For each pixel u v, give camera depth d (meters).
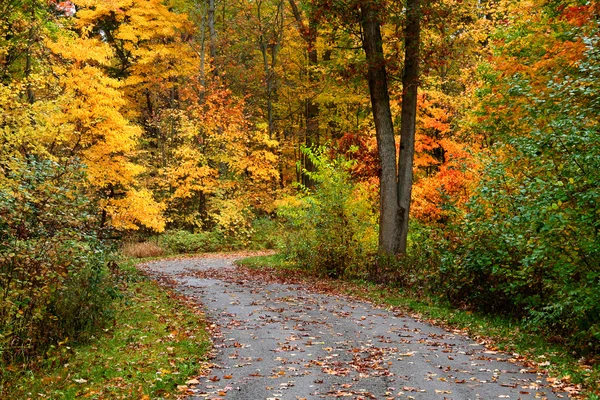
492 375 6.77
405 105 16.36
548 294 9.34
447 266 11.10
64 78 18.95
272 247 31.41
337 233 17.22
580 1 12.99
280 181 37.69
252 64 36.28
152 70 32.62
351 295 13.76
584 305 7.41
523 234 8.71
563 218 7.61
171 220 29.47
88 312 9.02
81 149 20.31
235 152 31.11
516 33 16.61
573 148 7.93
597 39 8.41
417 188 19.08
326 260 17.45
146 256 27.16
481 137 21.17
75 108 18.98
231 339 8.95
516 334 8.99
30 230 8.19
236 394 6.13
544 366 7.15
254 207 33.47
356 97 28.44
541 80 12.88
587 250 7.49
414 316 10.87
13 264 7.83
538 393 6.02
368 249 17.22
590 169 7.46
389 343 8.56
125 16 32.81
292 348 8.27
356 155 16.89
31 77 15.70
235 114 30.84
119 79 32.66
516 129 14.45
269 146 31.53
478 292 10.95
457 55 17.44
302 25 17.44
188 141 31.22
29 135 14.23
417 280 13.12
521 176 10.05
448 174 18.16
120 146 20.62
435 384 6.41
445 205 11.84
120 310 10.88
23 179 8.77
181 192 29.42
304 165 35.25
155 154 33.38
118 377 6.52
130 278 11.20
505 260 10.05
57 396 5.92
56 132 15.67
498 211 10.11
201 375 6.88
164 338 8.73
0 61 18.47
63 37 20.14
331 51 31.17
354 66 16.14
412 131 16.39
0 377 6.54
